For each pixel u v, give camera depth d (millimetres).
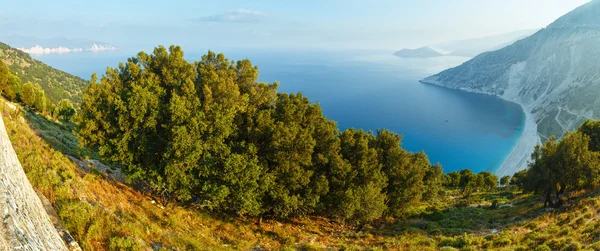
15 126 22484
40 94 51469
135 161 21469
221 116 21781
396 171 33844
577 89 197875
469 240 26281
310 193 25906
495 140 193000
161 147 21406
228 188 21922
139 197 22000
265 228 25750
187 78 22844
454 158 168125
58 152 20828
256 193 23125
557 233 25375
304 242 24906
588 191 38906
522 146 171750
